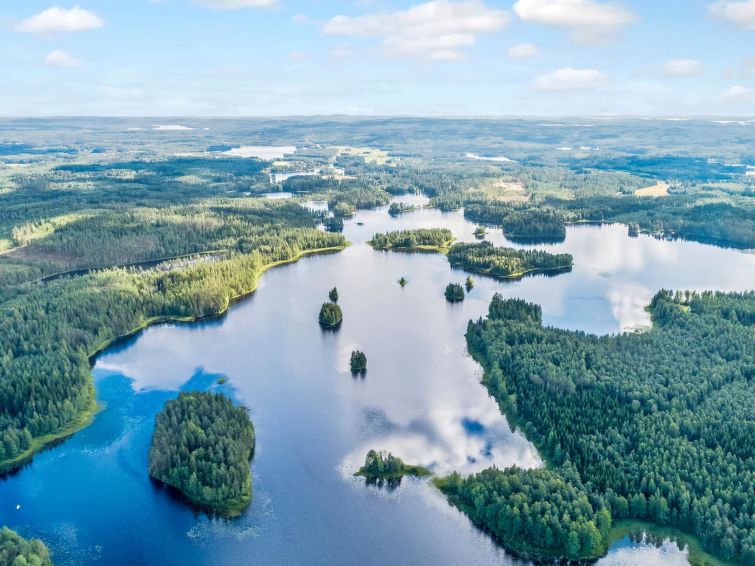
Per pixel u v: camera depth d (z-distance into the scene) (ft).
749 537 516.73
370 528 575.38
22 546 517.55
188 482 613.11
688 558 532.32
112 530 573.74
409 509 598.34
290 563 538.06
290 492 621.72
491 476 609.01
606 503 566.77
